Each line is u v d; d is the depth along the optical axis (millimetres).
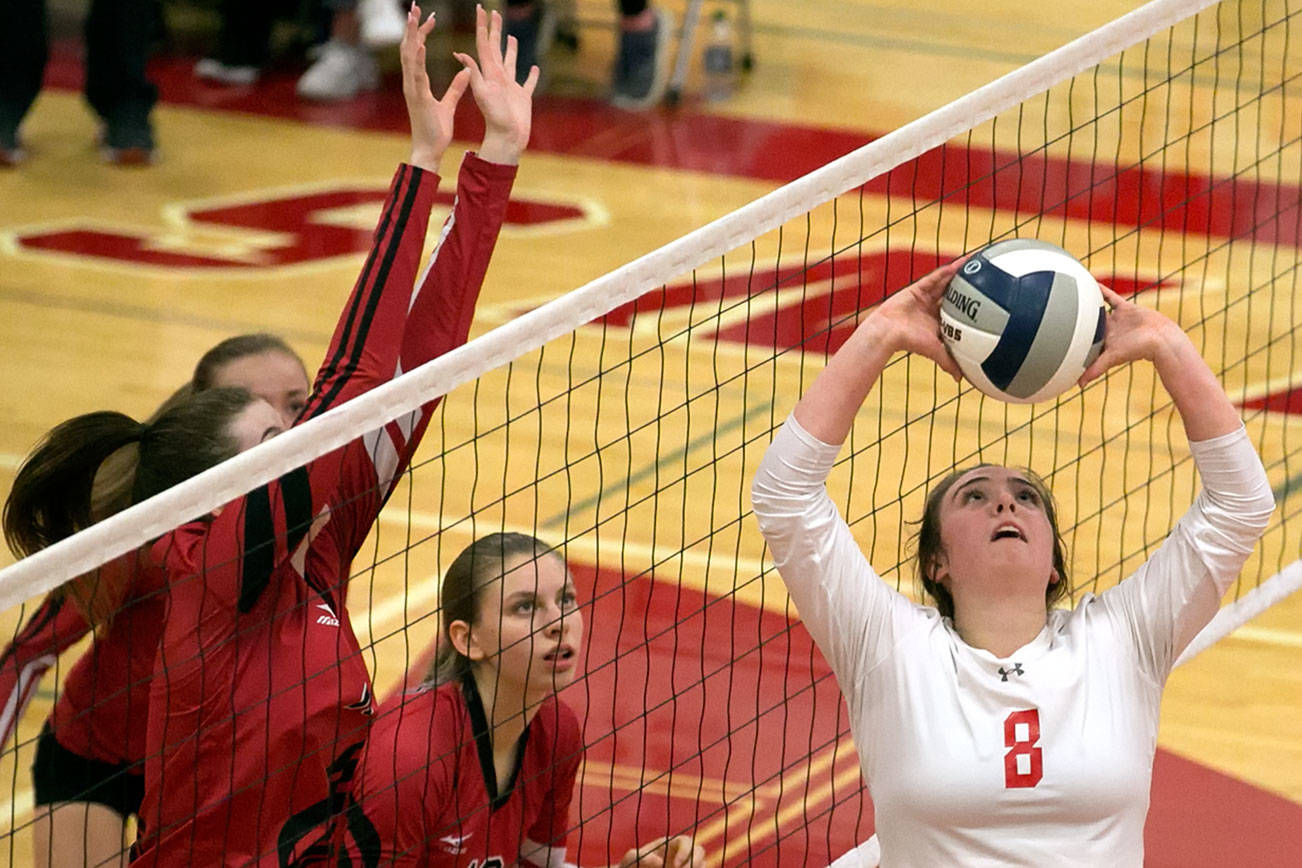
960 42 31625
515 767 8531
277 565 7379
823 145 25938
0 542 14062
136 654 8555
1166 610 7430
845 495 15344
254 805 7539
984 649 7406
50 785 8742
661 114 27219
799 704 12398
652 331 19188
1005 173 24406
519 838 8664
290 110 26844
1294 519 15445
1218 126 26516
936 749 7125
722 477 15922
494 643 8219
